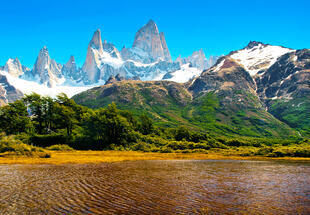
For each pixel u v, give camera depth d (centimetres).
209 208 1911
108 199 2103
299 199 2241
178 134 12569
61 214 1702
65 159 5494
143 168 4291
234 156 7775
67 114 10281
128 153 7825
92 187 2572
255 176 3606
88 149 9350
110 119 10069
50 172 3578
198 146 9662
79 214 1706
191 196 2278
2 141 6375
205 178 3338
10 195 2186
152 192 2402
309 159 6950
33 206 1873
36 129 10581
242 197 2284
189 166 4794
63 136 9194
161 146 9944
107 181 2928
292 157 7556
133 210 1814
